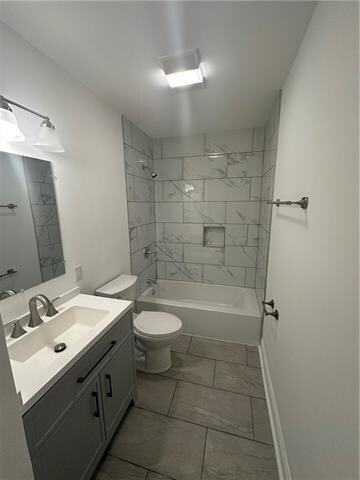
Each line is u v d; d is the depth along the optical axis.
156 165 2.87
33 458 0.74
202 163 2.71
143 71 1.38
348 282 0.60
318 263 0.81
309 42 0.99
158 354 1.80
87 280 1.65
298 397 0.97
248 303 2.43
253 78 1.46
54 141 1.13
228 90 1.61
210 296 2.97
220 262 2.90
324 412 0.71
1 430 0.38
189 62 1.26
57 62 1.29
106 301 1.42
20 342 1.02
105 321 1.17
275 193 1.70
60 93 1.33
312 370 0.83
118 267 2.07
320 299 0.78
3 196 1.03
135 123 2.29
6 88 1.02
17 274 1.11
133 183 2.32
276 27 1.03
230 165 2.63
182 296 3.06
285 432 1.14
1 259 1.03
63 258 1.41
